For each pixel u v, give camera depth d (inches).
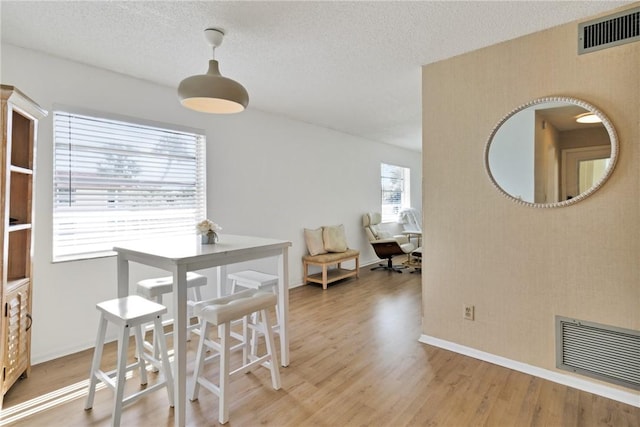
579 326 82.4
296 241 182.5
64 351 101.9
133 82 117.4
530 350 89.4
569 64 82.3
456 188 101.6
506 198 92.4
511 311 92.4
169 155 128.8
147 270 120.8
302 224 186.4
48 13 78.2
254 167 159.6
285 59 103.8
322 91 134.6
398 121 184.9
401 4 75.2
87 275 107.4
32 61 96.7
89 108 107.2
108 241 113.0
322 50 97.8
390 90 133.4
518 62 89.7
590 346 81.0
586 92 80.1
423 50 97.5
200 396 79.1
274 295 83.0
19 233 87.6
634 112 74.8
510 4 75.1
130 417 71.3
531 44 87.7
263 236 163.9
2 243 72.4
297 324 125.4
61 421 70.0
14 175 87.0
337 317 132.9
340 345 107.0
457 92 101.0
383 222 259.6
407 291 171.3
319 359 97.3
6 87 70.7
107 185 112.7
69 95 103.3
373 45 94.6
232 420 70.2
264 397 78.4
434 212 106.5
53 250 101.0
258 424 69.2
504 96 92.0
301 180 185.5
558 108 83.9
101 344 74.3
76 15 79.2
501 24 83.3
